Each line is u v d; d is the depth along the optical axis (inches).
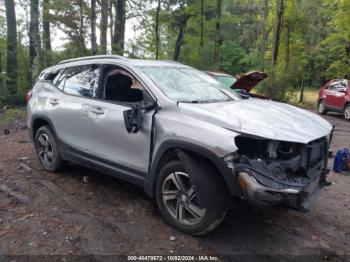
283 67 791.1
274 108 167.0
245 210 174.4
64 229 150.3
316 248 144.1
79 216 162.4
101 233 147.9
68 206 173.0
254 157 135.7
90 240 142.2
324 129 156.5
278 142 134.6
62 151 207.3
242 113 147.5
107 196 186.2
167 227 154.3
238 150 133.6
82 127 189.0
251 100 185.3
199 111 145.1
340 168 257.9
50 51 664.4
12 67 660.7
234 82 406.6
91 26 543.8
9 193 186.4
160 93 159.3
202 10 813.9
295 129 141.9
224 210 138.9
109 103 177.3
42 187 197.0
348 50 890.1
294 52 911.0
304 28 889.5
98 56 194.9
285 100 715.4
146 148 157.8
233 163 129.5
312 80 1284.4
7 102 628.4
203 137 136.0
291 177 135.9
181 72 189.0
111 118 171.8
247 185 124.8
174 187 153.5
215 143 132.4
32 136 232.7
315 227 163.0
